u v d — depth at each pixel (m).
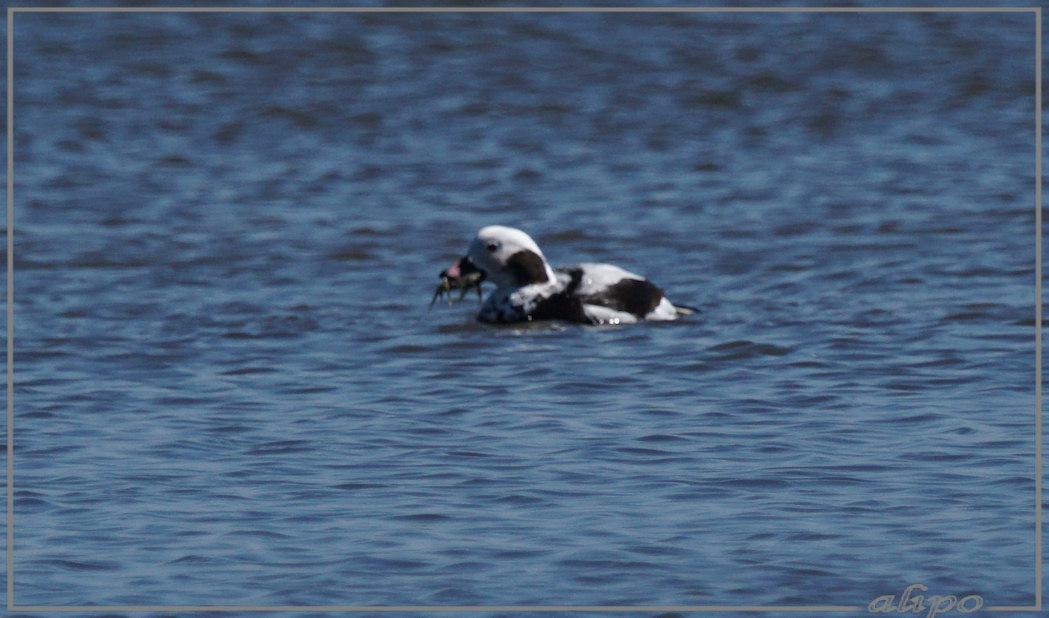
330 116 33.69
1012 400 13.56
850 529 10.22
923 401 13.57
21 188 26.84
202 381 14.73
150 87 36.06
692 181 27.48
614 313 17.58
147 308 18.45
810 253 21.41
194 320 17.78
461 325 17.58
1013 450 11.94
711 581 9.39
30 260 21.19
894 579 9.40
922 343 15.95
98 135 31.75
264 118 33.38
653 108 34.53
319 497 10.97
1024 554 9.75
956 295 18.47
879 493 10.94
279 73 37.50
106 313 18.16
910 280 19.45
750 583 9.36
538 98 35.38
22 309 18.36
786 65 38.72
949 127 32.62
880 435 12.46
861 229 22.95
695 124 33.09
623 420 13.08
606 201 25.78
